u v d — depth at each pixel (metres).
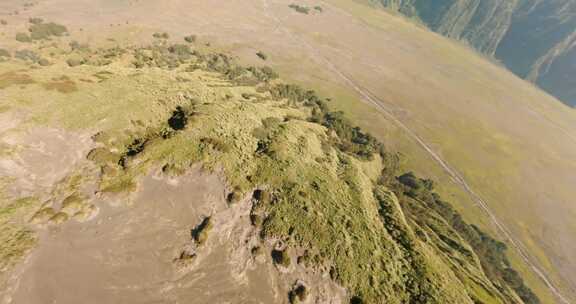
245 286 35.12
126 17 162.50
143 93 57.88
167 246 36.84
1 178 38.84
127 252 35.53
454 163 110.88
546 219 96.12
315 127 86.19
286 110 92.50
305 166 55.16
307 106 112.12
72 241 35.34
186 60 119.81
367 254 40.75
